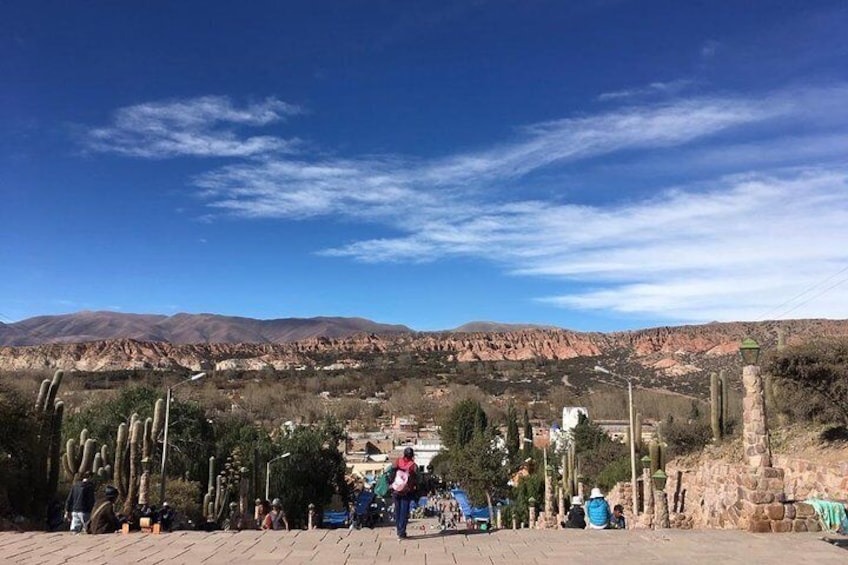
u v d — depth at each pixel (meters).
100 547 11.44
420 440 115.88
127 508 21.69
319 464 60.22
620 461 43.38
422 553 10.44
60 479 29.20
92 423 43.91
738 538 11.30
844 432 25.02
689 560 9.67
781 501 12.05
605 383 132.38
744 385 12.61
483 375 174.00
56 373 24.11
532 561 9.72
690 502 22.41
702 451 32.69
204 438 48.06
